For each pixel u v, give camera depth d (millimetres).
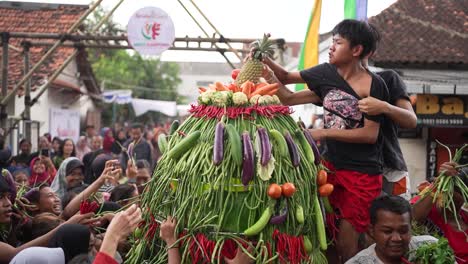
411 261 3781
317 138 3830
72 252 4012
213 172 3312
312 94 4312
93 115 26703
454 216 4250
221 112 3477
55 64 16344
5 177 5016
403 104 4191
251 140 3371
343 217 3924
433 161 11594
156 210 3584
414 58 11133
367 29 3900
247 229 3260
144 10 10336
